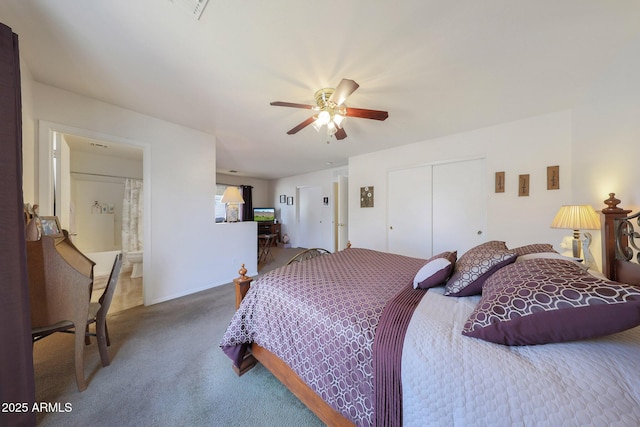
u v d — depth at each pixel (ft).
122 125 7.86
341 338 3.34
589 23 4.18
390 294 4.27
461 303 3.87
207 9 3.90
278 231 23.84
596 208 6.57
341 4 3.82
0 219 3.27
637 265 4.68
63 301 4.44
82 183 12.80
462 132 10.03
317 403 3.75
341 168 18.51
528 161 8.52
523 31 4.36
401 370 2.68
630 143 5.43
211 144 10.54
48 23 4.22
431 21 4.13
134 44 4.79
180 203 9.57
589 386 1.98
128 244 13.61
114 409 4.10
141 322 7.32
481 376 2.29
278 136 10.71
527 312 2.62
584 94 6.74
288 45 4.75
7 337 3.37
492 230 9.36
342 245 15.48
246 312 4.92
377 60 5.20
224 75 5.83
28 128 5.85
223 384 4.73
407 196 11.98
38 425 3.76
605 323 2.16
